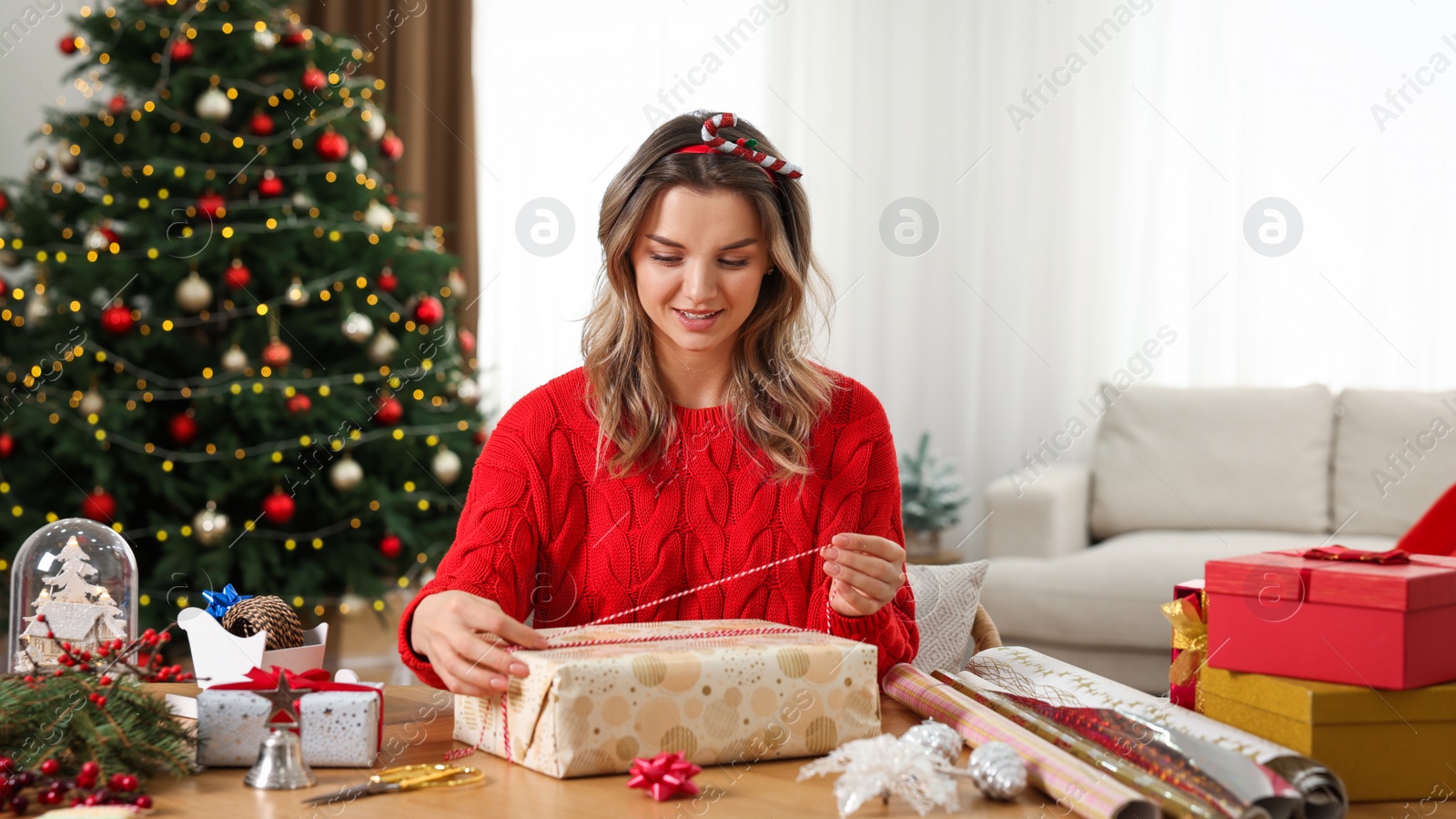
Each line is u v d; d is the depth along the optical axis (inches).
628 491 45.8
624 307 45.3
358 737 33.7
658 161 42.2
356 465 129.3
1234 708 34.6
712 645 35.4
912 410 179.0
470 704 36.8
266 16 133.0
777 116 180.4
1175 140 163.2
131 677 35.1
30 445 129.6
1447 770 32.6
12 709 31.9
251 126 133.2
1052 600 119.2
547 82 175.6
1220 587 35.1
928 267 177.8
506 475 45.4
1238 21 159.0
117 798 30.1
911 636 45.7
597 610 45.6
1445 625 33.4
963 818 29.4
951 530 175.5
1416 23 150.9
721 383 47.2
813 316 48.9
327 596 134.7
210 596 44.6
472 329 173.3
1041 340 172.1
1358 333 153.9
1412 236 151.5
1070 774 30.0
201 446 129.7
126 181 130.1
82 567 43.5
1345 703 32.3
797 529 46.4
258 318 130.6
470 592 41.8
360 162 139.1
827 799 31.0
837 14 179.8
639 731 33.0
